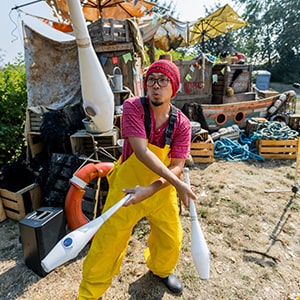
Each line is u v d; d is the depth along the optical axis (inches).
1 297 77.4
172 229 66.5
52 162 117.8
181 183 52.2
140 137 51.3
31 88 164.2
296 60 979.9
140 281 81.5
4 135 151.7
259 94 292.8
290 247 96.1
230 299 75.1
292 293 76.8
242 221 112.8
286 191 138.4
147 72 52.8
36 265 84.0
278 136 186.2
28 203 120.4
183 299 75.2
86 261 62.6
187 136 58.2
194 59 235.8
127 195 49.8
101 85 51.3
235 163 182.2
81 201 99.4
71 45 161.9
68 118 138.0
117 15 291.0
